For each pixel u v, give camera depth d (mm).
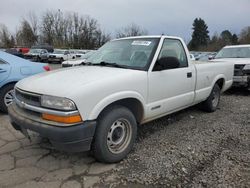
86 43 69125
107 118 3385
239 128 4980
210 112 6105
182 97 4734
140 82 3811
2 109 5895
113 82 3445
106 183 3127
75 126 3066
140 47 4387
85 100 3133
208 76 5590
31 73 6059
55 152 3924
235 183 3094
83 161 3652
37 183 3123
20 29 67875
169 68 4355
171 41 4629
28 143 4258
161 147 4086
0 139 4441
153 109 4105
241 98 8039
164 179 3191
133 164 3557
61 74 3732
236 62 8500
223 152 3910
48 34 68312
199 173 3320
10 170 3414
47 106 3156
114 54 4520
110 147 3527
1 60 5848
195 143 4246
